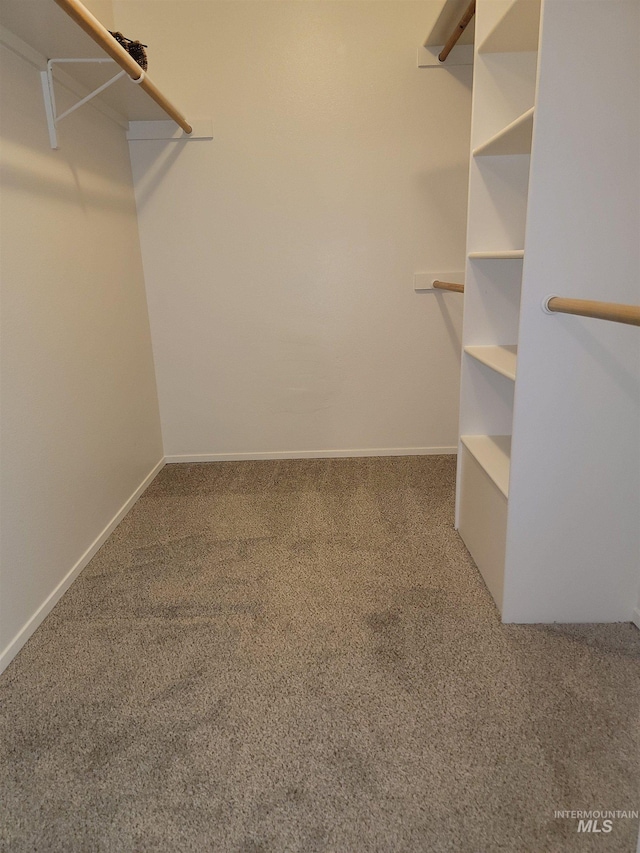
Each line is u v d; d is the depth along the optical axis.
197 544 2.28
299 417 3.18
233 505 2.64
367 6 2.61
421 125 2.76
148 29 2.63
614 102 1.36
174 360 3.07
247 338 3.05
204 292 2.97
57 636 1.73
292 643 1.67
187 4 2.59
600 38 1.32
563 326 1.50
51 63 1.89
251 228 2.89
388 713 1.40
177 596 1.92
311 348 3.07
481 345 2.15
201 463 3.21
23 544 1.71
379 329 3.05
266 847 1.09
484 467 1.88
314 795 1.20
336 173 2.82
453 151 2.80
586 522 1.65
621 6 1.31
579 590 1.71
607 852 1.06
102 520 2.31
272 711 1.42
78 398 2.11
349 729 1.36
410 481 2.86
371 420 3.19
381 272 2.96
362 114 2.74
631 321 1.10
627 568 1.69
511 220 2.04
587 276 1.47
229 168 2.80
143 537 2.35
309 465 3.12
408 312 3.02
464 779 1.22
